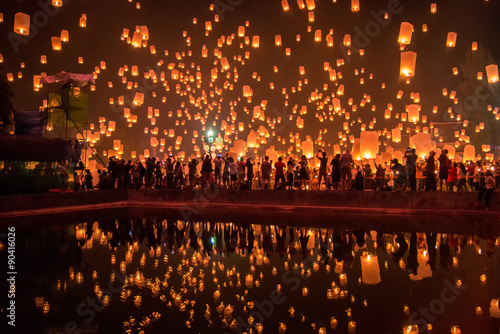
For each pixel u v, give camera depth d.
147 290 4.84
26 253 7.03
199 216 12.52
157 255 6.84
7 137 15.62
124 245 7.77
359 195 13.25
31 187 16.38
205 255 6.80
